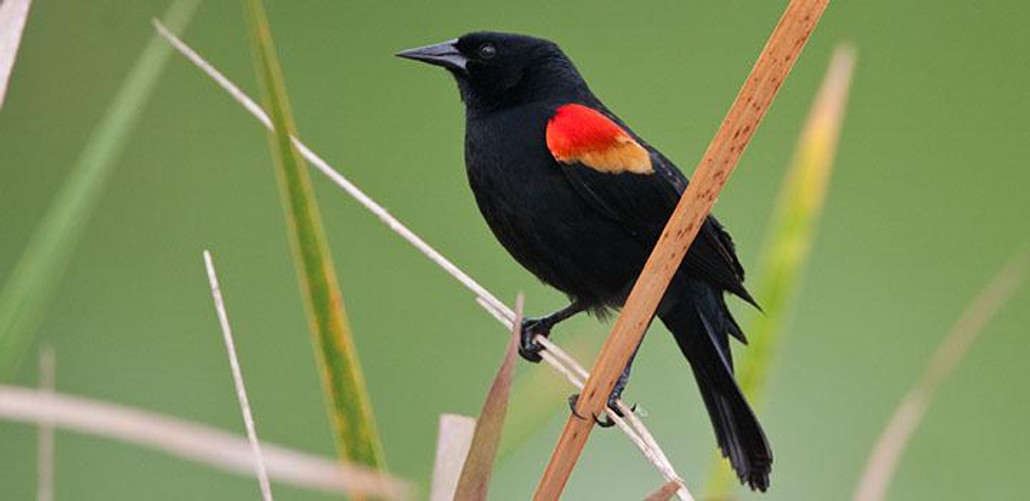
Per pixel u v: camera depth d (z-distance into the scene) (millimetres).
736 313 10922
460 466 4336
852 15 13703
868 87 13461
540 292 11516
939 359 5066
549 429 10055
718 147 4379
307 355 11375
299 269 4145
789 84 13500
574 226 7133
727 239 7340
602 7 13156
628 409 4602
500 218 7355
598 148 7074
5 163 11555
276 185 12086
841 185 13172
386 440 10930
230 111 12375
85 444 10070
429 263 11883
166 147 12094
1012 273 5098
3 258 11367
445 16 12945
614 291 7320
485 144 7301
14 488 9891
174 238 11758
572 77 7633
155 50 4625
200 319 11445
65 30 11828
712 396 7004
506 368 3959
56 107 11711
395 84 12844
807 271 12469
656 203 7148
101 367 10922
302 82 12656
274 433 10875
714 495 6172
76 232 4391
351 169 12484
